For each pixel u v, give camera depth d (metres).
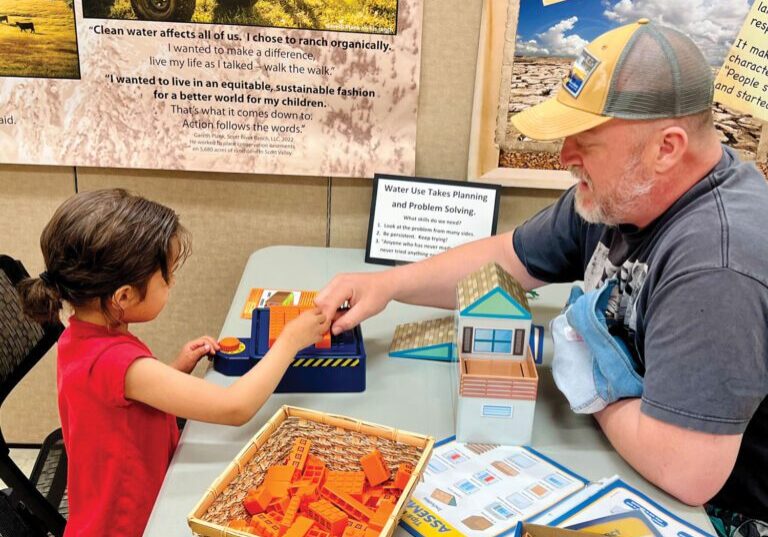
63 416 1.01
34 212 1.67
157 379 0.93
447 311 1.37
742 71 1.46
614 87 0.85
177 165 1.61
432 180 1.57
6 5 1.46
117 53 1.51
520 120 0.95
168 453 1.05
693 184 0.92
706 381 0.80
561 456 0.95
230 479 0.79
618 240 1.06
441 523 0.81
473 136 1.57
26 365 1.16
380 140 1.60
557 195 1.64
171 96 1.55
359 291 1.21
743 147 1.53
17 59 1.50
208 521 0.74
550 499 0.85
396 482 0.85
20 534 1.03
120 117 1.57
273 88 1.54
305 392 1.08
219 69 1.53
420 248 1.60
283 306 1.18
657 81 0.84
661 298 0.86
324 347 1.11
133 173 1.64
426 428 1.00
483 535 0.79
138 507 0.99
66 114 1.56
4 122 1.56
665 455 0.83
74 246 0.93
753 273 0.81
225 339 1.14
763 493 1.00
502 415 0.95
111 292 0.95
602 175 0.91
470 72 1.55
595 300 0.95
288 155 1.61
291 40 1.50
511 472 0.90
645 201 0.92
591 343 0.94
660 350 0.85
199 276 1.75
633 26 0.88
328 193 1.67
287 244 1.72
